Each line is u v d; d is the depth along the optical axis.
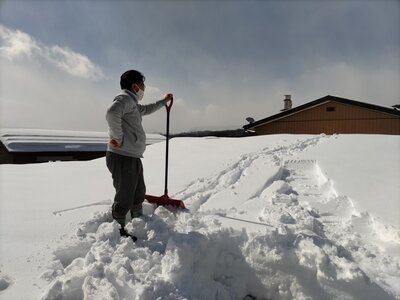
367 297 2.02
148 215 3.22
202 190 4.33
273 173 4.57
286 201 3.74
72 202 3.75
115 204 2.88
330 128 14.38
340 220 3.31
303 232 2.67
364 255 2.55
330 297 2.11
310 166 4.93
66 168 6.18
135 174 2.95
